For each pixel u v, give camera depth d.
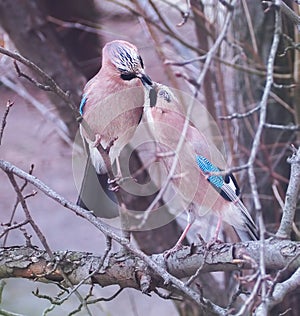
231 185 7.91
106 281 6.75
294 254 6.07
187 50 12.00
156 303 15.14
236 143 10.88
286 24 10.34
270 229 10.41
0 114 17.09
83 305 6.66
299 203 9.23
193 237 11.17
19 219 18.39
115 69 7.92
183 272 6.64
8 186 19.09
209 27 10.77
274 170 10.60
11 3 11.46
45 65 11.67
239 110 10.91
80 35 12.30
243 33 10.81
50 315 13.29
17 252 6.89
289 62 10.45
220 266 6.47
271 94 10.34
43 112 12.56
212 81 11.16
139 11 11.06
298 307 9.96
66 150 17.33
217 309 5.82
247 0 10.73
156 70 12.41
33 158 17.70
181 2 12.45
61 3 12.11
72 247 17.89
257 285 4.87
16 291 15.05
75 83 11.60
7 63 12.91
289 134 10.65
